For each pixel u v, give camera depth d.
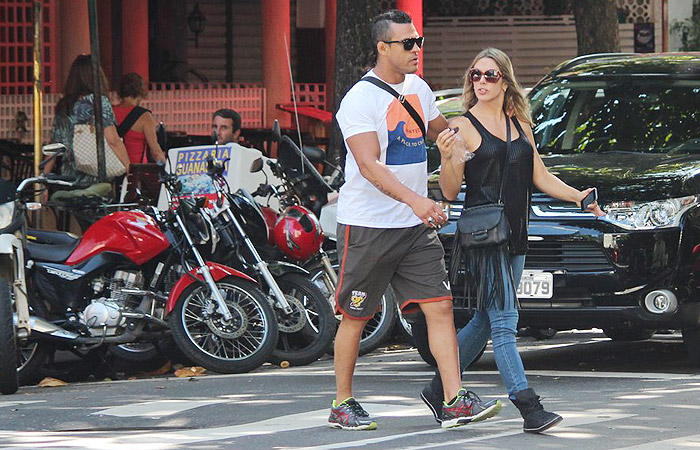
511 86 12.30
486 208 12.15
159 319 17.66
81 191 19.78
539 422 11.75
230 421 13.11
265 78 36.19
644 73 18.50
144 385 16.31
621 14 45.31
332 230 20.30
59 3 31.78
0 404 14.80
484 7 45.00
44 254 17.52
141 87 23.23
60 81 31.84
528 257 15.95
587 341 20.98
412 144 12.21
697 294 15.77
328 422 12.52
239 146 19.94
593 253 15.77
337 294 12.41
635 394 14.22
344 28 25.75
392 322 19.38
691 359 16.62
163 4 42.03
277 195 19.42
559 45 44.69
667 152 17.52
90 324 17.33
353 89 12.16
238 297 17.70
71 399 15.07
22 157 26.67
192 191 19.97
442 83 44.94
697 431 11.84
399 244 12.20
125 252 17.48
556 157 17.36
